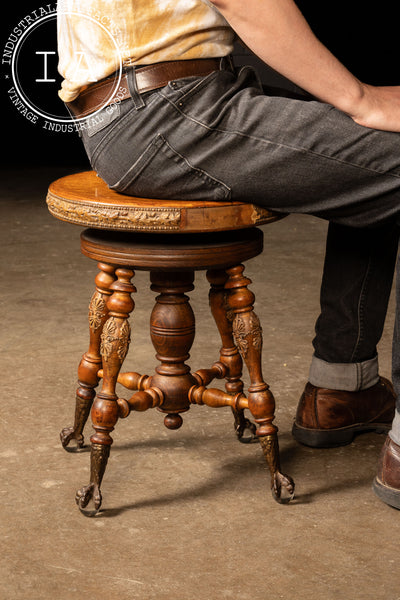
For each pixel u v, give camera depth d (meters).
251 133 1.21
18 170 5.11
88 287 2.69
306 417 1.55
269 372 1.93
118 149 1.25
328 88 1.18
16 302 2.52
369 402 1.56
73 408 1.73
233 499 1.35
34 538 1.23
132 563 1.17
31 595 1.09
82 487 1.31
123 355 1.31
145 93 1.22
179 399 1.44
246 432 1.58
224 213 1.23
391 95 1.22
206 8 1.22
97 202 1.25
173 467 1.47
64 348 2.11
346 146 1.20
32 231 3.54
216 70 1.27
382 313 1.53
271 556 1.18
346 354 1.53
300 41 1.16
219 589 1.10
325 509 1.32
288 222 3.70
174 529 1.26
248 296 1.32
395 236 1.49
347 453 1.53
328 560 1.17
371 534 1.24
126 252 1.27
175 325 1.43
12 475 1.44
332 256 1.51
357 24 5.61
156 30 1.22
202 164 1.22
